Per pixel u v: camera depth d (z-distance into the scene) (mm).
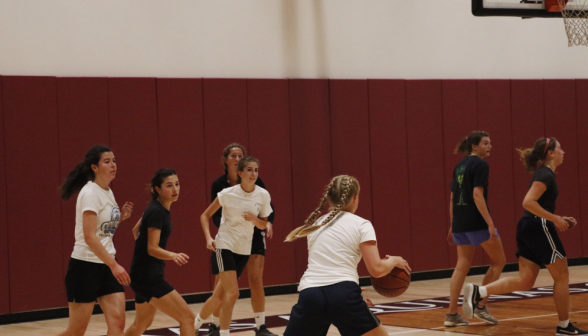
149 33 17125
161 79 16969
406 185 19516
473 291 11406
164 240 9164
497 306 14188
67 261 15844
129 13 16922
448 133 20094
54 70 16094
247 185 11188
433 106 19938
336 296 6781
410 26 20078
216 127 17516
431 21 20328
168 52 17312
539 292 16172
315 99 18609
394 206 19328
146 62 17062
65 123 15938
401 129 19547
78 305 8406
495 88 20688
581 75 22031
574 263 21406
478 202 12055
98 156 8688
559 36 21891
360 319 6754
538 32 21609
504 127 20734
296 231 7242
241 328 12930
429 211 19750
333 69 19141
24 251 15422
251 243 11461
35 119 15656
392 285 7527
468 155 12789
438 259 19797
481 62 20891
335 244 7027
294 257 18188
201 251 17188
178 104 17125
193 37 17594
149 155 16750
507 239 20578
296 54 18766
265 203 11492
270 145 18062
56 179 15805
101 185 8719
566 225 10672
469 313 11406
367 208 19000
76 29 16359
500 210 20531
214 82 17531
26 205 15477
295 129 18359
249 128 17859
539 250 10953
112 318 8344
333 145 18766
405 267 7418
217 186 12258
